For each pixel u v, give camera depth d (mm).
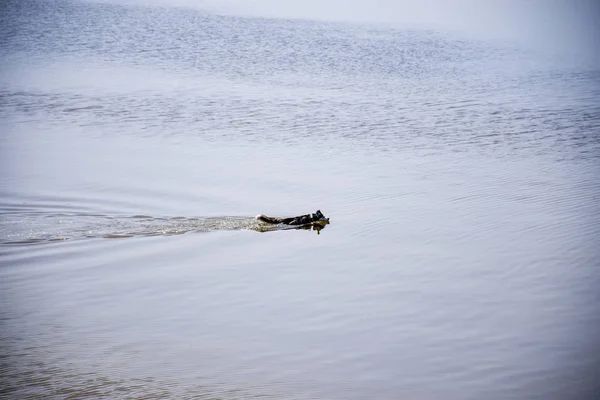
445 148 38250
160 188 30078
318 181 31625
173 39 70875
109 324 18281
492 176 32656
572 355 16781
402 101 50875
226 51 66562
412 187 30859
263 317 18859
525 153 37219
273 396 15008
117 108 45906
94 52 64250
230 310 19266
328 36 75188
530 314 18906
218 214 27094
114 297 19906
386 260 22781
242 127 42031
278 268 22203
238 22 80438
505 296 20031
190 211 27281
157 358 16562
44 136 38969
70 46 66188
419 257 22969
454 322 18547
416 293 20328
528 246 23625
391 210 27750
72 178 31172
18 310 18938
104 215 26484
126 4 88250
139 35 71938
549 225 25625
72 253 22828
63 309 19094
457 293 20266
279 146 38031
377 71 61375
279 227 25672
